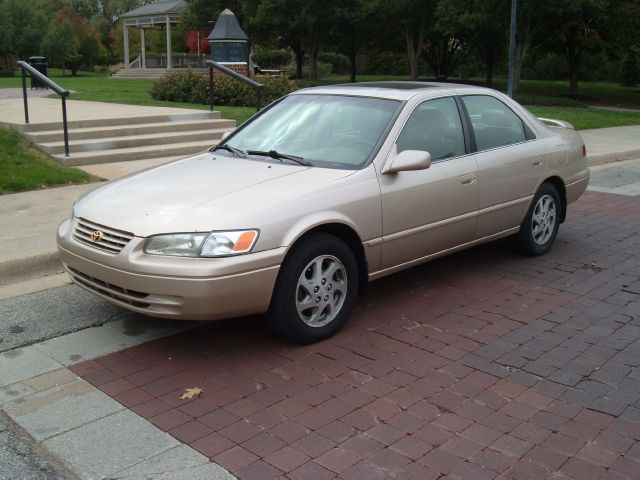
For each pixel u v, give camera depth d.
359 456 3.35
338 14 37.62
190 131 12.81
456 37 37.75
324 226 4.62
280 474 3.21
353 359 4.43
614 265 6.47
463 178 5.53
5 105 15.23
